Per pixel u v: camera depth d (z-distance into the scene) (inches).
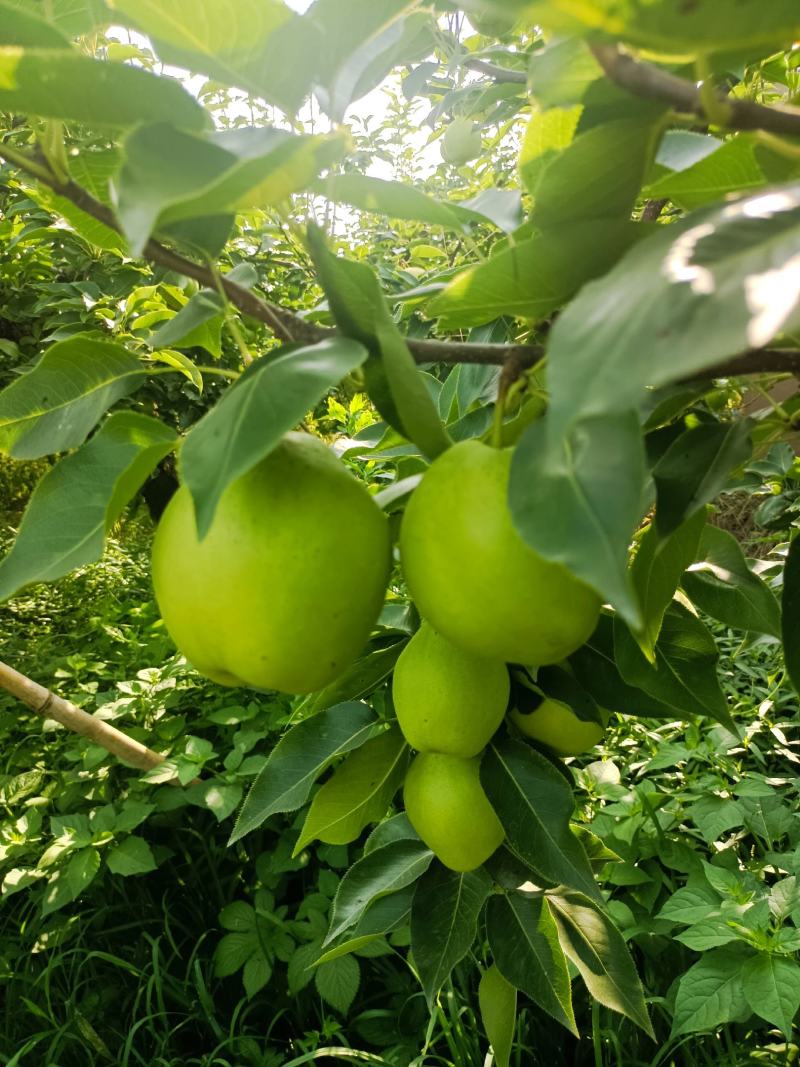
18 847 129.0
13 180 187.3
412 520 36.7
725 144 38.0
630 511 26.4
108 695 164.4
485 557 33.6
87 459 43.0
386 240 235.8
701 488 44.4
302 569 33.8
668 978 120.1
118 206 26.3
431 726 54.1
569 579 34.0
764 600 67.4
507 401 38.1
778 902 105.4
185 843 149.4
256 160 26.9
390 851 76.3
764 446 60.8
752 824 132.1
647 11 22.4
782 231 23.5
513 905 73.6
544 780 59.0
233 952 121.6
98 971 130.9
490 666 54.1
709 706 59.0
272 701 160.4
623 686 63.1
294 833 136.1
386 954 130.1
